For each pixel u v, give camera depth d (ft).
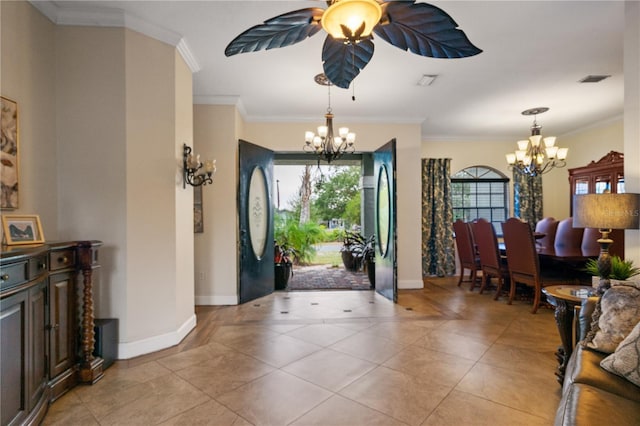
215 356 8.95
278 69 11.55
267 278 16.26
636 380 4.61
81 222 8.57
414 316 12.48
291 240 26.02
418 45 5.90
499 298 15.12
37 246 6.43
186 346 9.64
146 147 9.14
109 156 8.67
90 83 8.63
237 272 14.47
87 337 7.51
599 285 7.18
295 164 25.59
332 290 17.20
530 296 15.26
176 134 9.86
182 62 10.36
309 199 36.14
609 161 17.39
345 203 40.27
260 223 16.02
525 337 10.28
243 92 13.65
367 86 13.05
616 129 17.51
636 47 7.72
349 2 4.60
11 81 7.11
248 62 11.02
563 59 10.93
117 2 8.09
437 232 20.62
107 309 8.68
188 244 10.79
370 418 6.21
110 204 8.66
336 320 12.05
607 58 10.86
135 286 8.91
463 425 5.99
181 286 10.21
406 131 17.51
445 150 21.74
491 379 7.66
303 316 12.57
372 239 20.48
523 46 10.07
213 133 14.29
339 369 8.18
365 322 11.79
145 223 9.12
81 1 8.05
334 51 6.25
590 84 12.98
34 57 7.80
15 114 7.20
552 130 19.89
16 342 5.42
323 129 13.47
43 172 8.05
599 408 4.10
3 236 6.64
